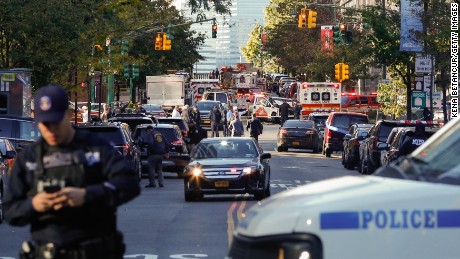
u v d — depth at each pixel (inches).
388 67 5767.7
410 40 4345.5
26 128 3316.9
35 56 4303.6
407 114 5442.9
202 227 2143.2
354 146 4320.9
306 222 634.2
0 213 2257.6
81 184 723.4
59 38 4323.3
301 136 5787.4
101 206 722.2
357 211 629.9
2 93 4013.3
